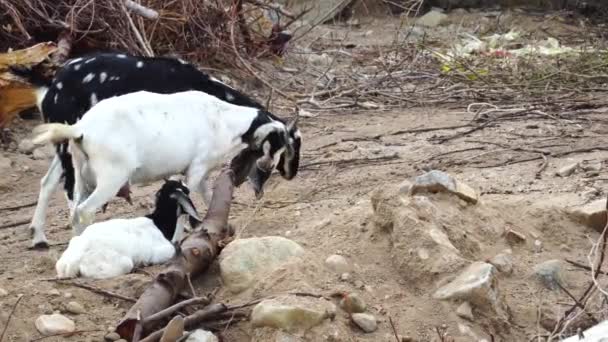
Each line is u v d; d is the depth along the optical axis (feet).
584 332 13.94
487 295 14.49
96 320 14.20
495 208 16.78
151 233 15.69
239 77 29.12
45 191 17.35
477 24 42.14
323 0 43.06
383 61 32.73
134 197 19.80
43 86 18.98
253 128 17.81
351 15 44.06
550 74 29.50
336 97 27.99
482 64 31.68
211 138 17.44
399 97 28.09
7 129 23.77
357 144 23.07
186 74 18.83
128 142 16.51
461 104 27.45
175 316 13.88
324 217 17.17
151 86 18.54
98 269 15.07
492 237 16.12
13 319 14.05
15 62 23.15
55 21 25.95
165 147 16.85
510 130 23.90
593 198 17.66
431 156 21.58
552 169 20.12
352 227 15.98
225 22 29.37
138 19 27.12
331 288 14.62
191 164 17.31
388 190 16.01
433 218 15.62
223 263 14.97
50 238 17.87
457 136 23.44
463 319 14.40
